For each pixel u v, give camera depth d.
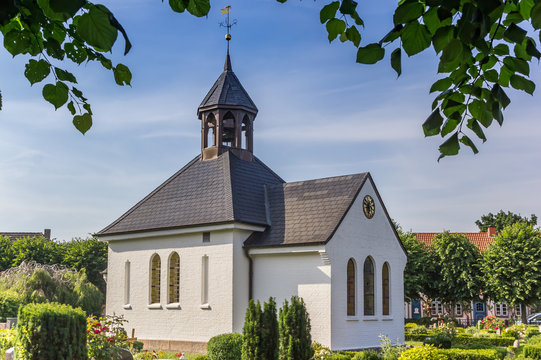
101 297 46.12
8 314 37.81
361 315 25.70
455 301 54.41
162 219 28.72
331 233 24.30
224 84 31.62
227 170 29.05
